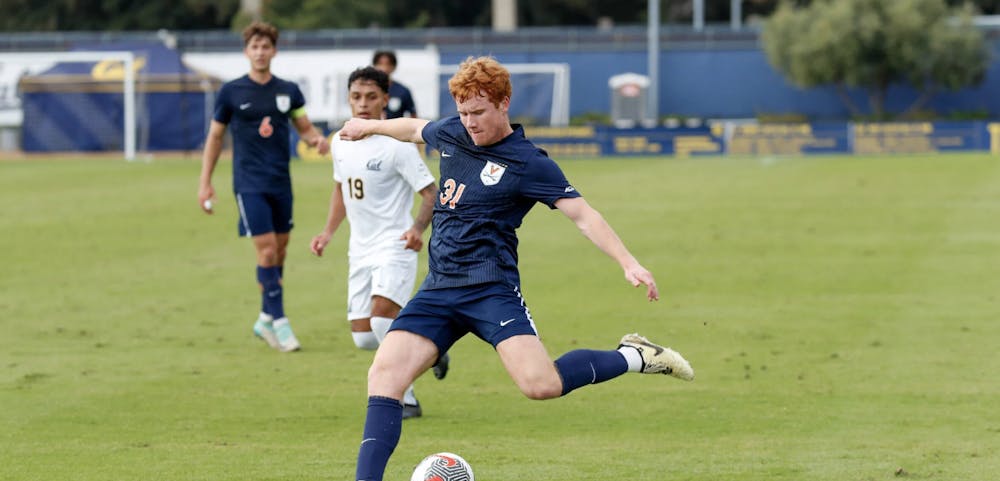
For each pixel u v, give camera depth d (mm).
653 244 58156
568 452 24609
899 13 165625
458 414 28094
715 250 56094
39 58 127812
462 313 20469
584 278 48812
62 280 48344
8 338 37156
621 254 19625
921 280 47062
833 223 65750
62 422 27141
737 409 28250
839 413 27750
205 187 36875
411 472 23188
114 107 145750
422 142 21844
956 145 134250
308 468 23375
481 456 24297
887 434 25844
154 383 31188
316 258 54969
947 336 36469
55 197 82188
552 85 164000
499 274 20375
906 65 166875
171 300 44031
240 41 170875
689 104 177750
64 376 31969
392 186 28516
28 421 27219
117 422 27156
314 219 69625
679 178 96625
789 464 23547
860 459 23875
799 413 27797
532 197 20297
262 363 33781
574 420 27422
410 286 28844
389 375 20188
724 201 77750
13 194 84375
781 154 134000
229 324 39656
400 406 20203
